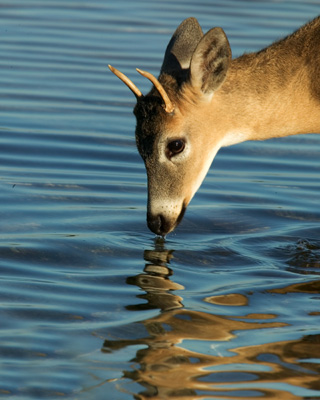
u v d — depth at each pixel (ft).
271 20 122.42
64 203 68.03
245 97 59.93
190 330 47.11
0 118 87.20
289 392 40.81
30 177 73.46
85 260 57.47
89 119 88.12
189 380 41.65
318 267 57.67
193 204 70.28
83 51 109.09
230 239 62.90
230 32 114.62
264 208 69.46
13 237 60.54
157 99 57.98
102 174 75.41
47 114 89.04
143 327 47.26
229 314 49.39
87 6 133.59
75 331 46.47
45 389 40.34
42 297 50.96
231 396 40.29
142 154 58.90
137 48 110.01
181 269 56.70
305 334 46.85
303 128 62.13
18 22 122.62
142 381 41.34
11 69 102.63
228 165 80.33
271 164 80.74
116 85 98.17
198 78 57.82
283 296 52.39
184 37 62.44
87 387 40.65
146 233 63.21
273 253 60.23
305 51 60.54
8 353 43.73
